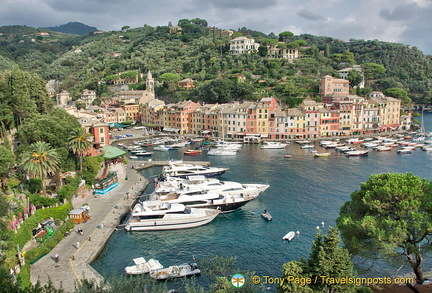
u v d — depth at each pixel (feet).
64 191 265.95
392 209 146.92
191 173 375.04
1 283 109.50
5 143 298.35
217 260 177.47
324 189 328.70
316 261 130.41
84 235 231.91
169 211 255.50
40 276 183.32
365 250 146.82
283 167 416.26
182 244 228.84
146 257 212.23
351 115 634.02
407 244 141.90
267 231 244.42
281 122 613.93
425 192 148.05
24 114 341.41
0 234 170.50
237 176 381.19
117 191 325.21
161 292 126.93
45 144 261.85
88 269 190.80
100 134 427.33
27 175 267.39
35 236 216.13
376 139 598.75
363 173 383.86
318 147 543.80
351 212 162.61
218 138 632.38
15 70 345.31
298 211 277.23
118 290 121.60
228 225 257.14
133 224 246.06
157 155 508.94
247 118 618.44
